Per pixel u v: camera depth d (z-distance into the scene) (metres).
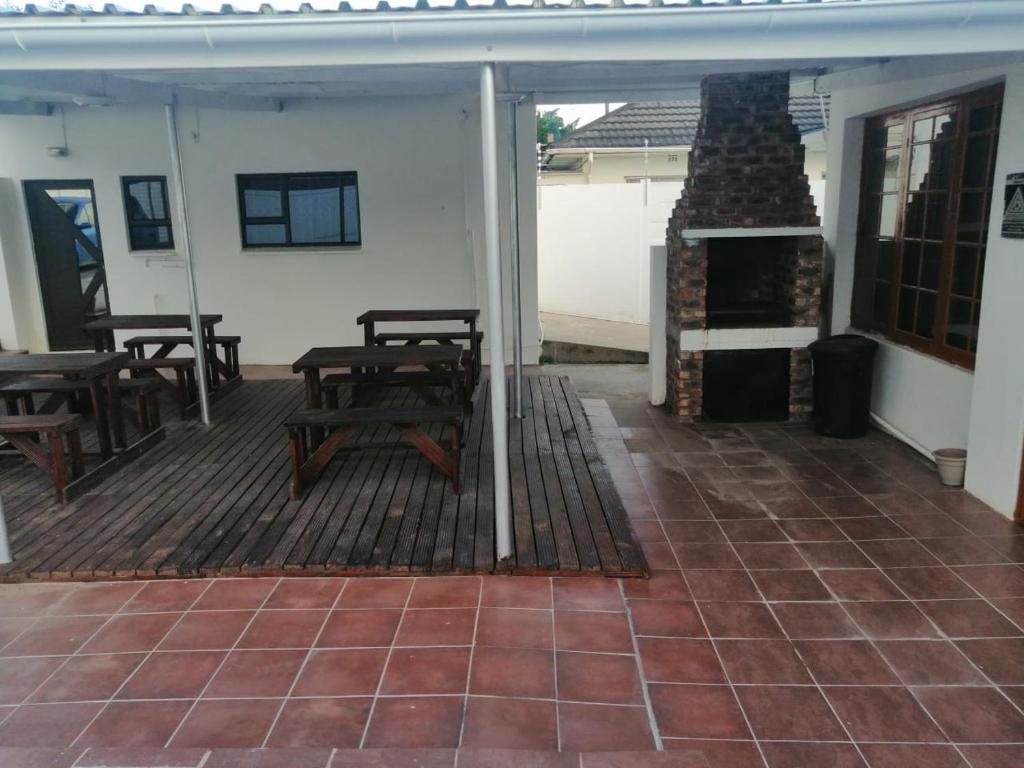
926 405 5.57
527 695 2.94
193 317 6.19
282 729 2.76
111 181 8.50
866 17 3.24
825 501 4.82
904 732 2.74
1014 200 4.29
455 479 4.76
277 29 3.26
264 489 4.91
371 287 8.80
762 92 6.05
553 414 6.63
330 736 2.72
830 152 6.83
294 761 2.57
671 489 5.09
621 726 2.77
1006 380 4.44
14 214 8.57
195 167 8.51
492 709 2.86
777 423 6.58
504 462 3.85
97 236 8.80
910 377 5.77
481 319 8.86
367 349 5.96
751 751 2.65
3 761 2.58
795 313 6.46
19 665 3.16
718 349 6.50
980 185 4.94
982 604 3.58
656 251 7.02
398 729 2.75
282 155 8.48
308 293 8.83
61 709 2.89
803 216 6.25
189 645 3.29
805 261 6.33
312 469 4.82
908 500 4.80
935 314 5.49
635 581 3.82
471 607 3.56
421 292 8.80
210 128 8.41
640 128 13.80
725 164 6.16
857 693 2.95
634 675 3.07
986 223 4.88
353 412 4.88
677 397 6.68
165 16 3.22
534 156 8.36
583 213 13.16
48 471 4.69
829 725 2.78
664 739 2.70
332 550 4.03
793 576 3.87
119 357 5.50
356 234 8.77
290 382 8.02
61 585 3.81
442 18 3.23
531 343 8.91
